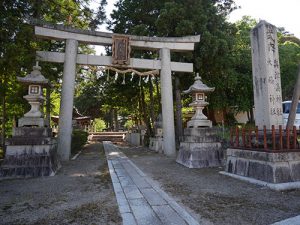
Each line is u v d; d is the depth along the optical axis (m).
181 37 14.48
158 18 15.70
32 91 8.86
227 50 15.74
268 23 8.09
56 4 14.07
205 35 15.31
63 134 11.98
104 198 5.51
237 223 3.97
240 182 6.82
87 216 4.40
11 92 12.83
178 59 16.58
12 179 7.56
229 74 17.09
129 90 21.38
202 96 10.63
